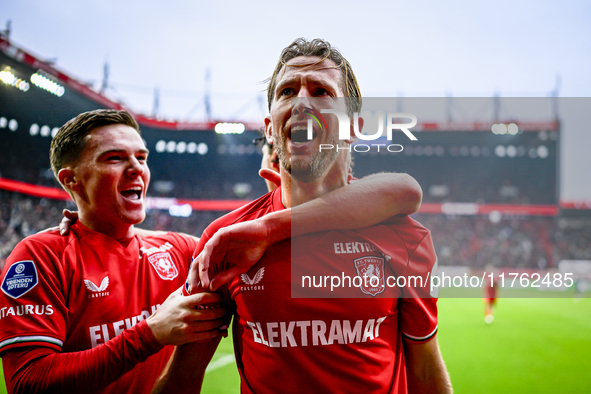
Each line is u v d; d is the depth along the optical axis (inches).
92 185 64.8
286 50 50.7
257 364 47.6
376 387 46.1
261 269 47.3
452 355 285.1
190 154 1064.8
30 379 51.6
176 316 49.0
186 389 54.6
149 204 1006.4
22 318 55.5
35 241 63.1
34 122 830.5
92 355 51.4
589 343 319.9
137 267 70.3
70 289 62.4
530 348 304.2
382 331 48.7
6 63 682.2
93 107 816.9
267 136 55.5
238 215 55.6
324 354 45.6
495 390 214.2
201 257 43.8
